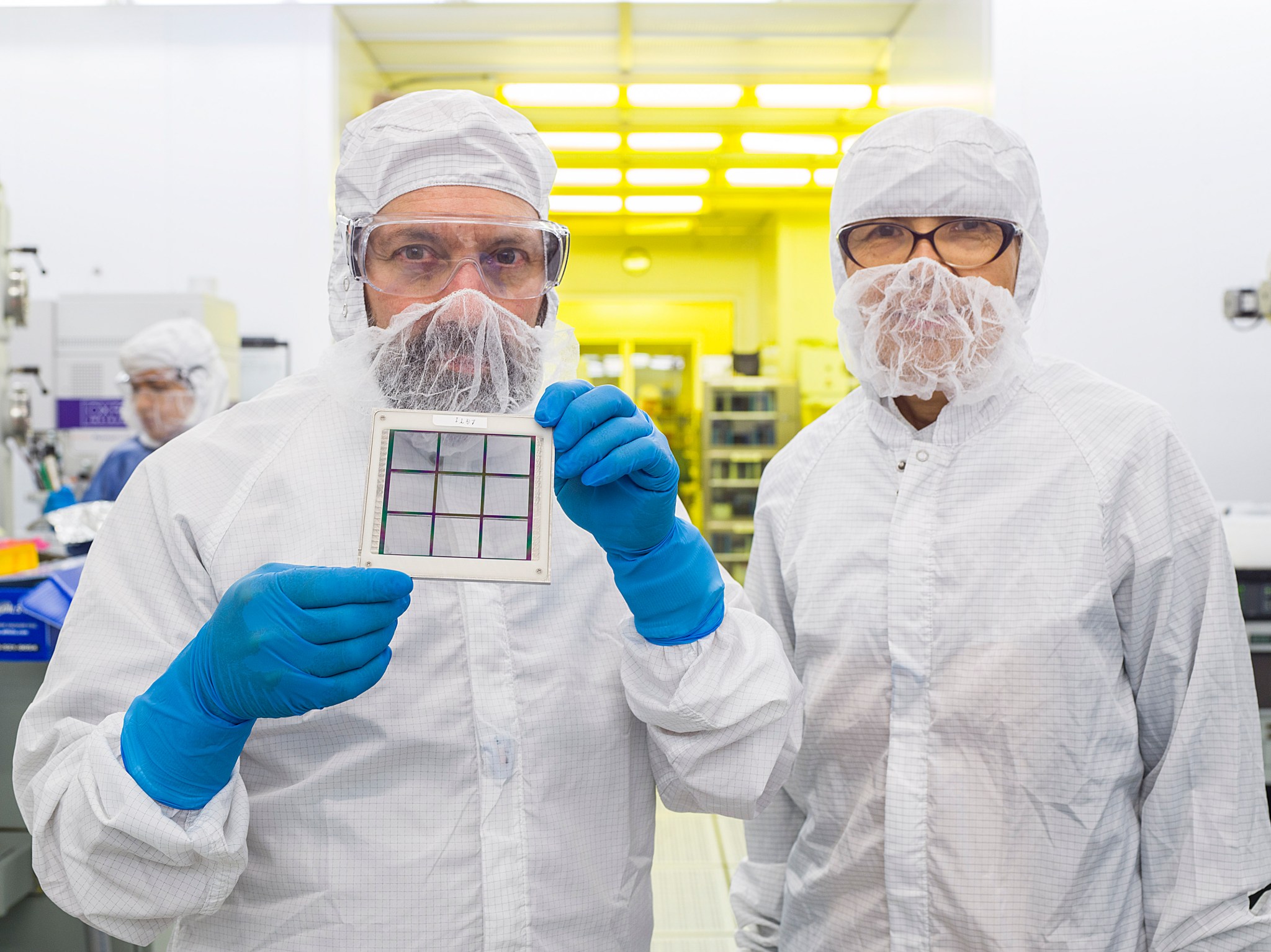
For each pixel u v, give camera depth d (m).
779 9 4.29
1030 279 1.17
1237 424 3.38
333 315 0.94
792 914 1.14
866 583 1.08
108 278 4.09
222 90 4.07
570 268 8.30
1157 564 0.98
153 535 0.85
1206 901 0.92
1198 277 3.38
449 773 0.81
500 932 0.79
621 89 5.06
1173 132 3.37
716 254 8.34
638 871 0.89
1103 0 3.36
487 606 0.84
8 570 1.46
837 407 1.25
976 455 1.08
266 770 0.82
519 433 0.76
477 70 4.88
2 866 1.36
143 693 0.77
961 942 0.98
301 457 0.88
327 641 0.69
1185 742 0.95
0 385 2.46
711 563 0.85
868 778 1.06
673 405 8.58
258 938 0.80
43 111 4.08
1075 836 0.97
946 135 1.07
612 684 0.88
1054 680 0.98
